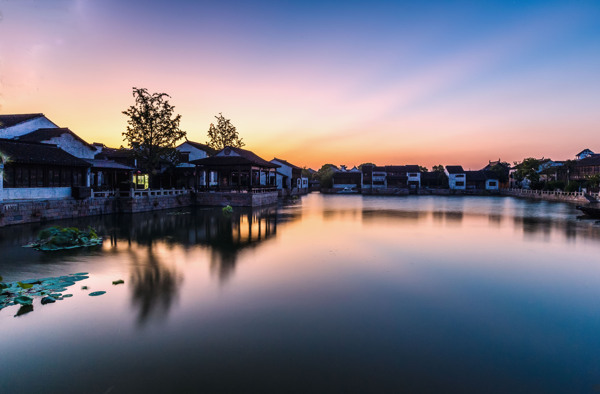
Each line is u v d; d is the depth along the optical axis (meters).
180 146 41.94
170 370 4.89
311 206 36.12
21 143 20.42
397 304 7.53
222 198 32.66
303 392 4.44
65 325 6.23
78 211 21.72
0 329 6.04
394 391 4.47
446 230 18.92
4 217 16.95
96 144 40.53
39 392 4.39
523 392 4.46
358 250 13.25
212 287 8.51
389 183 75.50
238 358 5.23
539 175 60.66
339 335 6.02
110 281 8.86
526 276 9.84
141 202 26.47
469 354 5.42
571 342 5.84
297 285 8.78
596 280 9.46
